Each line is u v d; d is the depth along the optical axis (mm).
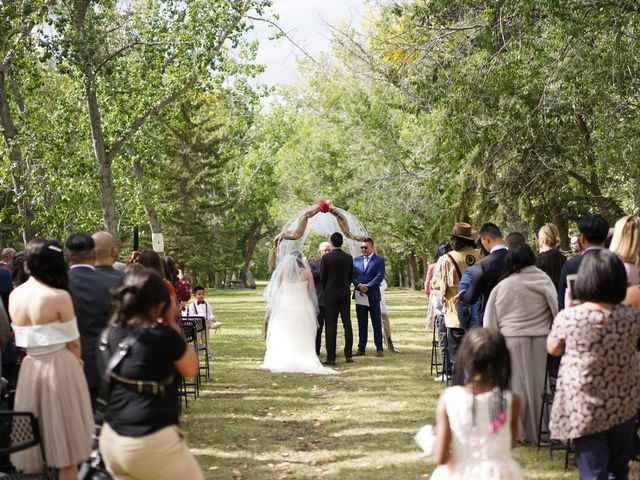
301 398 11859
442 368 13219
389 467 7906
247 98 33781
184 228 57344
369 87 44656
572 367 5516
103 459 5098
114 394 4961
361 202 48500
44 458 5973
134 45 29156
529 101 20672
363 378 13680
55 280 6543
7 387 8023
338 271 15367
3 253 12078
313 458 8359
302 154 56156
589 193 27484
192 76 28781
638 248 6574
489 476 4633
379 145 43750
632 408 5496
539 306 8414
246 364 15812
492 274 9625
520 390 8414
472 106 20438
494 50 19500
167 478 4941
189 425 10078
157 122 33781
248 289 79562
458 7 20438
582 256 7738
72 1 26594
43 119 30438
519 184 25578
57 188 28250
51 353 6441
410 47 21297
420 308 34469
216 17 27969
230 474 7777
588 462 5488
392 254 59938
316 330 15422
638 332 5508
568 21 17406
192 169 56906
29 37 26516
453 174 28797
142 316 5059
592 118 20781
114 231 28984
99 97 29281
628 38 18406
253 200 74812
